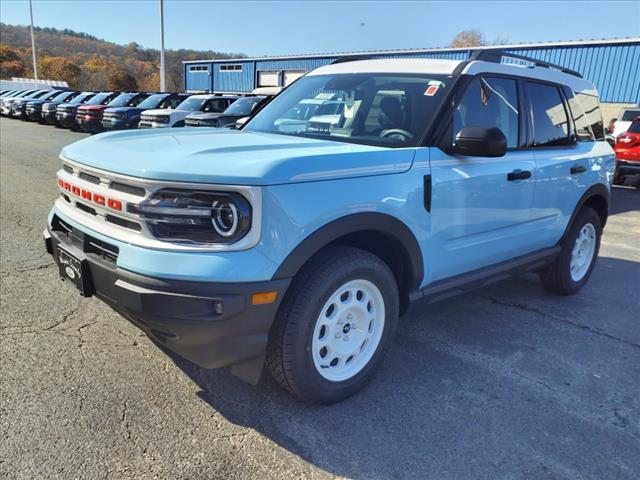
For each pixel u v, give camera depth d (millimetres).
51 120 23312
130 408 2781
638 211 9867
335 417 2844
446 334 3984
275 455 2512
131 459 2408
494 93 3709
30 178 9516
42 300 4055
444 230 3293
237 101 14719
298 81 4469
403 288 3268
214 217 2367
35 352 3287
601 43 22422
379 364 3150
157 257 2365
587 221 4852
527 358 3658
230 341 2463
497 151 3080
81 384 2971
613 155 5219
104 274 2572
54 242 3051
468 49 26219
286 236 2459
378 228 2855
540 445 2707
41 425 2596
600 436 2809
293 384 2742
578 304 4797
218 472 2367
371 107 3576
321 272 2678
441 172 3197
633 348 3906
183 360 3293
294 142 3111
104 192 2613
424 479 2420
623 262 6320
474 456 2594
